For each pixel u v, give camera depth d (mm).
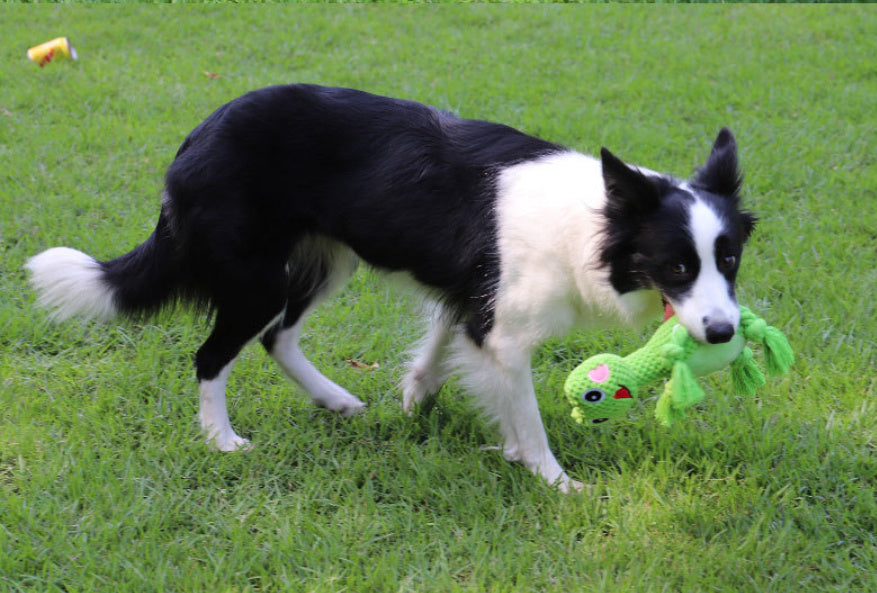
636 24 9188
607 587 3029
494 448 3771
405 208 3445
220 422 3783
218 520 3328
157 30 8492
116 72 7500
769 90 7566
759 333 3176
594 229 3184
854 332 4570
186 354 4414
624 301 3254
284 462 3699
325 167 3510
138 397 4047
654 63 8188
